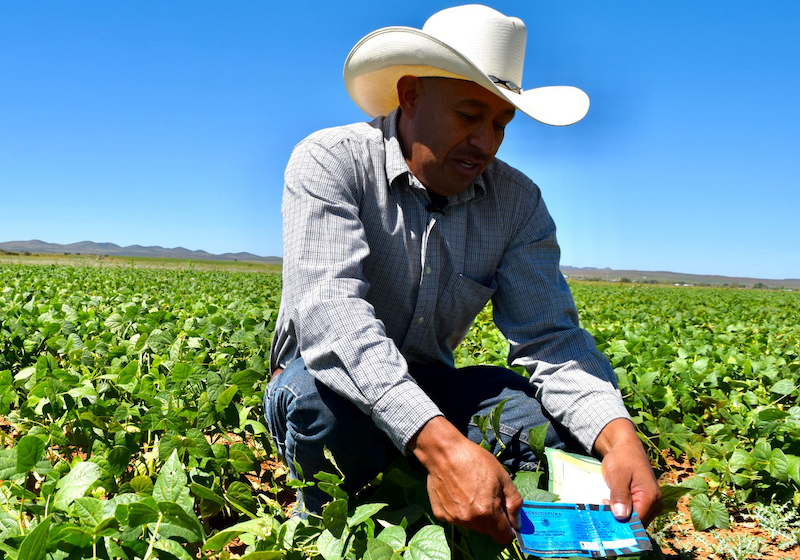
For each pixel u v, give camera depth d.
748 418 3.06
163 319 4.38
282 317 2.32
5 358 3.61
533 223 2.41
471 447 1.64
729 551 2.25
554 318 2.26
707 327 8.13
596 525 1.68
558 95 2.43
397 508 1.98
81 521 1.61
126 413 2.46
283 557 1.66
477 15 2.21
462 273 2.32
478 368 2.47
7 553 1.46
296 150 2.21
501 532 1.58
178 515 1.53
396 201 2.21
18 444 1.79
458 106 2.03
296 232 2.03
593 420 2.00
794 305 19.31
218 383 2.59
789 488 2.56
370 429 1.98
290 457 2.13
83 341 3.87
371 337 1.81
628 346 4.72
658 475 2.92
